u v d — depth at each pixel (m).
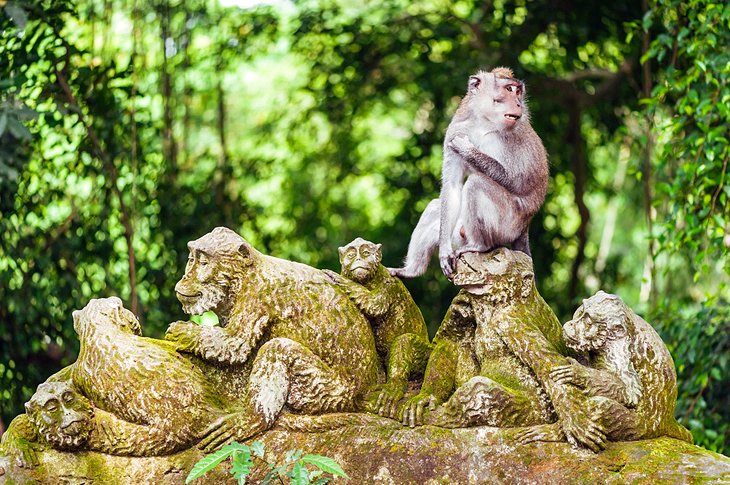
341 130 15.96
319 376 5.82
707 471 5.25
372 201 17.42
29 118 9.75
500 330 5.90
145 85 13.90
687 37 10.65
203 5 13.82
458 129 7.16
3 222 11.63
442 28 14.49
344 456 5.65
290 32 15.16
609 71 14.68
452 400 5.75
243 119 17.45
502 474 5.48
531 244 14.86
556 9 14.18
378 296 6.22
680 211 10.45
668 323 10.50
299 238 15.80
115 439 5.63
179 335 5.95
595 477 5.37
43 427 5.56
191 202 13.25
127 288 12.60
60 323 11.89
